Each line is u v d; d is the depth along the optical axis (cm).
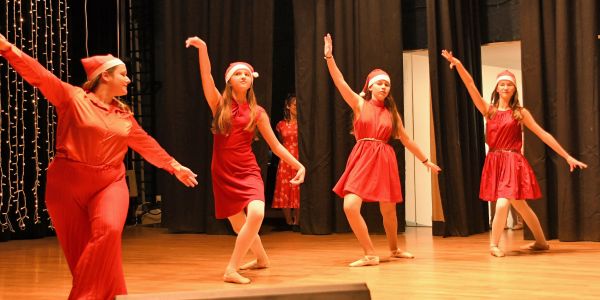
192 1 657
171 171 280
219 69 648
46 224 636
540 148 534
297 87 627
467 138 588
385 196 409
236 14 645
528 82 539
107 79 263
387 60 599
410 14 636
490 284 327
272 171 696
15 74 601
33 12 622
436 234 577
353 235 600
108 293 237
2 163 606
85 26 662
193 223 652
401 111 595
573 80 526
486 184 455
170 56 664
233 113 360
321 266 405
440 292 307
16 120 584
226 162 361
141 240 588
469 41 597
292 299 178
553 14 535
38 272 405
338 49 616
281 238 585
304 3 628
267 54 632
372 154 413
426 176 670
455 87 578
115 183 252
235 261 351
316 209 613
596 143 515
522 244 506
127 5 732
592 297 291
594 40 516
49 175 250
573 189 522
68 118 247
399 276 357
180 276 376
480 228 598
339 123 614
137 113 741
